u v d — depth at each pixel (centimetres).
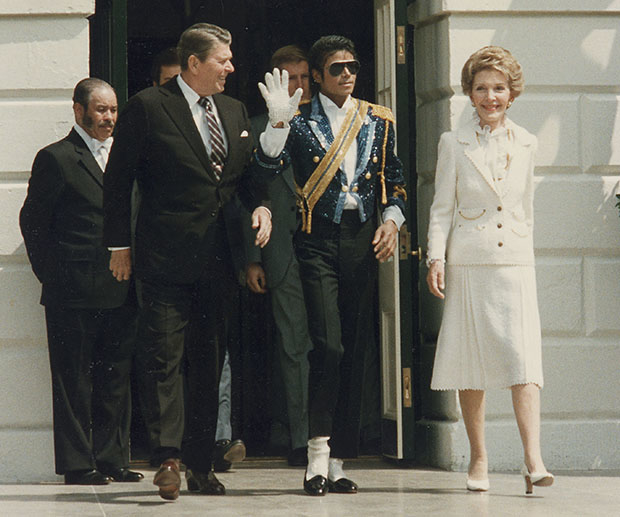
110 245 1035
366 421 1432
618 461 1324
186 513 955
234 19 1705
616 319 1336
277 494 1087
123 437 1223
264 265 1310
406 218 1344
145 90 1036
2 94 1257
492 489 1128
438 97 1357
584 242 1334
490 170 1082
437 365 1091
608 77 1347
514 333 1067
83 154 1187
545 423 1317
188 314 1045
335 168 1078
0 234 1248
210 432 1070
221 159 1043
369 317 1102
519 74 1098
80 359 1189
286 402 1332
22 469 1238
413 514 945
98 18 1303
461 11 1316
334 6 1670
